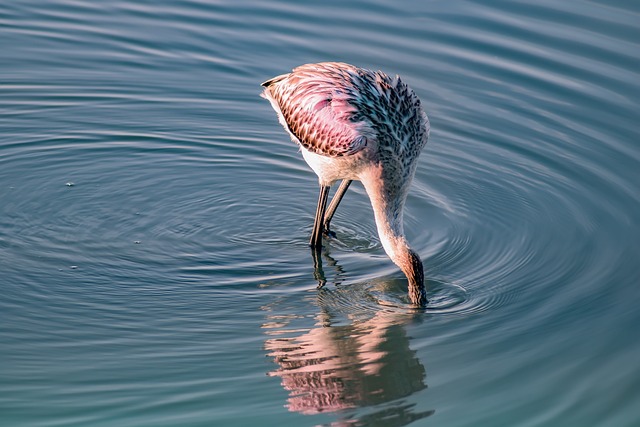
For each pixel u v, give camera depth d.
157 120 16.34
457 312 11.91
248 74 17.48
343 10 19.48
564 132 15.90
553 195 14.58
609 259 13.04
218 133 16.17
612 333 11.45
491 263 13.03
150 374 10.52
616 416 9.99
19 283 12.16
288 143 16.09
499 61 17.59
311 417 9.88
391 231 12.56
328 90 12.74
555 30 18.38
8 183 14.39
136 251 13.09
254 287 12.41
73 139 15.64
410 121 12.66
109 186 14.59
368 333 11.42
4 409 9.84
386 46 18.06
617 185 14.67
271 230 13.91
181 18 19.30
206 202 14.43
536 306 12.02
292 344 11.15
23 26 18.84
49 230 13.41
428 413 10.03
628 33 18.08
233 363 10.76
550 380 10.59
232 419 9.80
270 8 19.59
